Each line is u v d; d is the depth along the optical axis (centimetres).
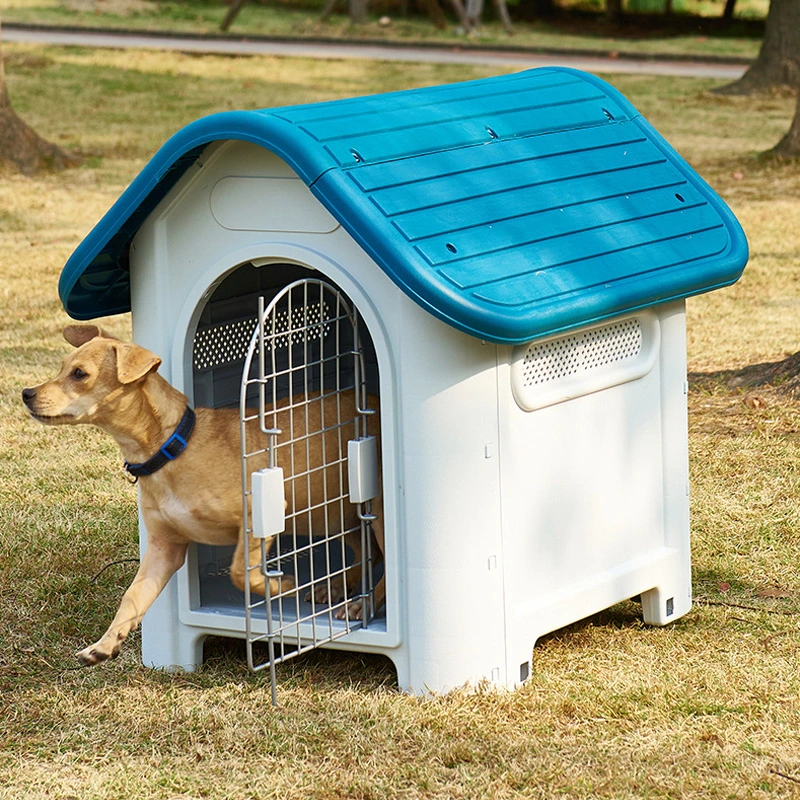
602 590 467
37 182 1453
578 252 428
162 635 465
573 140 480
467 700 421
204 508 423
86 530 595
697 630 489
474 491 417
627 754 391
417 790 374
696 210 486
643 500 484
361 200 392
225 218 434
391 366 412
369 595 439
